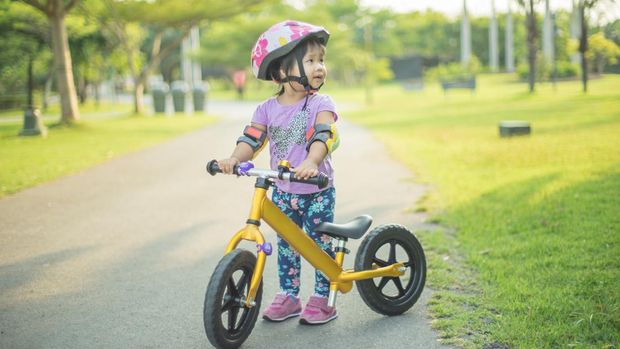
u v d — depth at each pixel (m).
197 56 50.97
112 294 4.18
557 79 18.86
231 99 44.59
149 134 16.02
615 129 10.70
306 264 4.69
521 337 3.17
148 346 3.36
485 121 15.07
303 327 3.54
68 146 13.20
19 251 5.27
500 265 4.36
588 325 3.28
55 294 4.20
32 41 26.31
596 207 5.68
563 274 4.07
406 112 21.28
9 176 9.15
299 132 3.31
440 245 4.96
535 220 5.46
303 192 3.37
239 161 3.28
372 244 3.56
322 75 3.27
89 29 25.89
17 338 3.48
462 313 3.56
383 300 3.60
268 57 3.22
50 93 35.50
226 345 3.06
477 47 54.28
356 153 11.19
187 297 4.10
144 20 23.56
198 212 6.70
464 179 7.85
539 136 11.02
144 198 7.52
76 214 6.66
